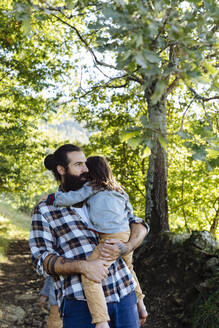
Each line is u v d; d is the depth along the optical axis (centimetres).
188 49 116
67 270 165
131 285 183
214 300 371
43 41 897
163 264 491
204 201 805
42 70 864
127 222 187
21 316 453
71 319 167
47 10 144
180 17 118
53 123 1066
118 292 176
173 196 828
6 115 920
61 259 168
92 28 131
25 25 143
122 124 843
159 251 521
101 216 175
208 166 129
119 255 172
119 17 109
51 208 182
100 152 914
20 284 629
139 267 519
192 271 446
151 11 113
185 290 432
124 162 867
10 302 511
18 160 965
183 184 821
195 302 397
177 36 109
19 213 1947
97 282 162
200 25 117
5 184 992
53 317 297
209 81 111
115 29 121
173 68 109
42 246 176
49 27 872
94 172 187
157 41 119
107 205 176
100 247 172
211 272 423
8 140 909
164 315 421
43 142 1026
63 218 179
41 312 475
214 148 126
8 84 923
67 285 170
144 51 104
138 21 106
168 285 459
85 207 184
